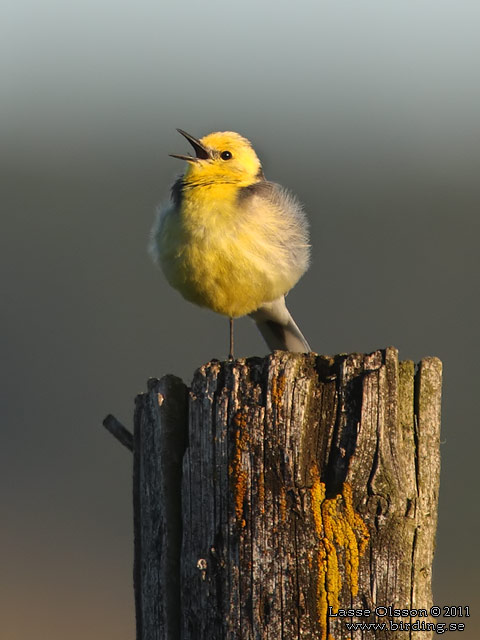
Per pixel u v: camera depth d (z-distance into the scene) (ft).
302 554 25.73
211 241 39.52
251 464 26.21
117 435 31.27
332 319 97.66
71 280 104.68
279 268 40.73
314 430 26.35
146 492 28.40
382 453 26.02
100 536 69.36
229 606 25.95
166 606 27.12
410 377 26.94
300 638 25.48
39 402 86.12
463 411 83.20
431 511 26.71
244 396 26.61
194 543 26.81
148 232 42.80
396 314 98.48
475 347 92.38
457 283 103.76
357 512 25.85
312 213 44.32
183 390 28.19
